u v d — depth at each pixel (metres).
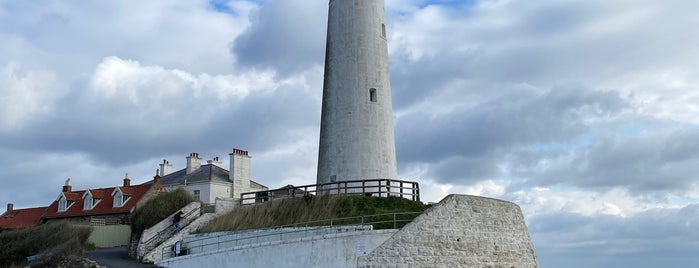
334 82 42.12
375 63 42.12
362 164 40.44
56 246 36.97
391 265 29.45
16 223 61.50
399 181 38.81
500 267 33.19
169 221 41.12
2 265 38.66
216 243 34.75
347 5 42.78
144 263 36.34
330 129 41.66
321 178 41.62
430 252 30.38
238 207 40.12
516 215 35.69
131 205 54.97
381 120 41.50
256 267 31.45
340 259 29.97
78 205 59.22
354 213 35.25
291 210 36.91
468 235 32.03
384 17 43.94
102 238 47.38
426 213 30.86
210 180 60.09
